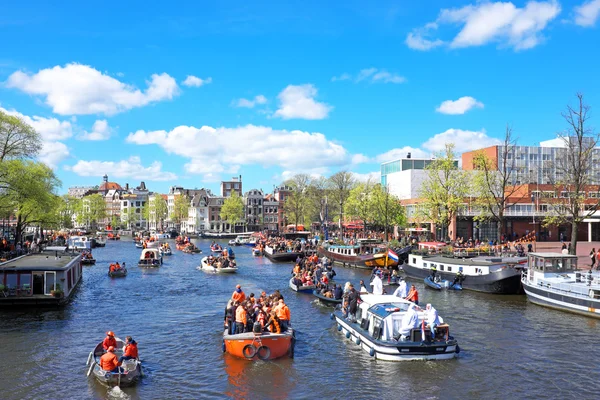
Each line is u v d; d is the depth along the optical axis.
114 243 133.12
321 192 123.94
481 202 66.88
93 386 21.36
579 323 31.55
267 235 125.12
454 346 24.17
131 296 43.09
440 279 47.22
